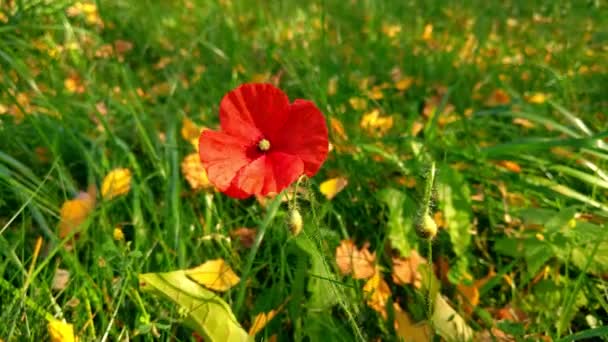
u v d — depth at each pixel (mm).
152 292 336
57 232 408
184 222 436
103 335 344
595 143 453
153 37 869
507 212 457
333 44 918
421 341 354
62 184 436
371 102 666
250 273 397
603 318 397
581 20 1113
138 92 668
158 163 480
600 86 770
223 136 318
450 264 429
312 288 358
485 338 368
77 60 637
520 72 807
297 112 320
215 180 314
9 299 356
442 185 420
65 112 550
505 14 1188
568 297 388
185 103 663
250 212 436
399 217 411
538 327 380
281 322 370
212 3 1014
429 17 1147
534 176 475
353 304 371
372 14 1022
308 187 332
